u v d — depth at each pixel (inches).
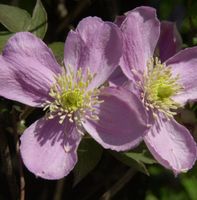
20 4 12.6
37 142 9.9
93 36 10.1
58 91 10.2
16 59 9.8
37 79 10.0
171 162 10.3
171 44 11.3
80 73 10.2
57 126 10.2
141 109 9.8
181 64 11.1
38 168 9.6
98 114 10.2
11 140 12.5
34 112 11.6
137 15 10.5
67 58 10.2
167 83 10.8
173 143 10.6
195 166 12.3
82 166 10.3
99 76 10.2
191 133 11.1
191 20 12.8
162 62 11.3
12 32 10.6
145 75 10.7
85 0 13.4
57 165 9.8
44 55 10.0
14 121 10.4
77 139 10.1
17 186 10.5
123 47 10.4
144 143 10.5
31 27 10.7
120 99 10.1
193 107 11.7
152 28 10.6
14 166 12.6
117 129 10.0
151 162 10.5
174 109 11.0
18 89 9.9
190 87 11.1
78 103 10.2
